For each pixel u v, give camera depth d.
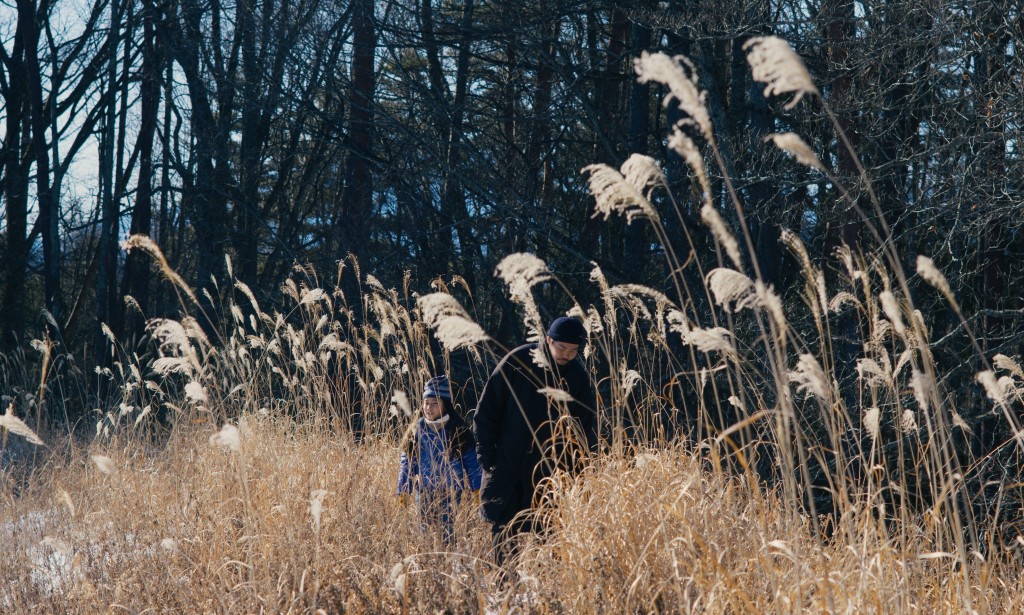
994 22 10.09
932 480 3.82
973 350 10.20
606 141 16.38
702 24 12.42
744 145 12.21
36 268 23.00
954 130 10.47
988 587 3.82
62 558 5.07
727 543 3.77
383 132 18.67
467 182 16.02
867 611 3.26
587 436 5.05
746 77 13.95
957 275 10.65
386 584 3.65
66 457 8.38
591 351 5.79
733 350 3.39
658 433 5.53
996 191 9.75
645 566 3.75
